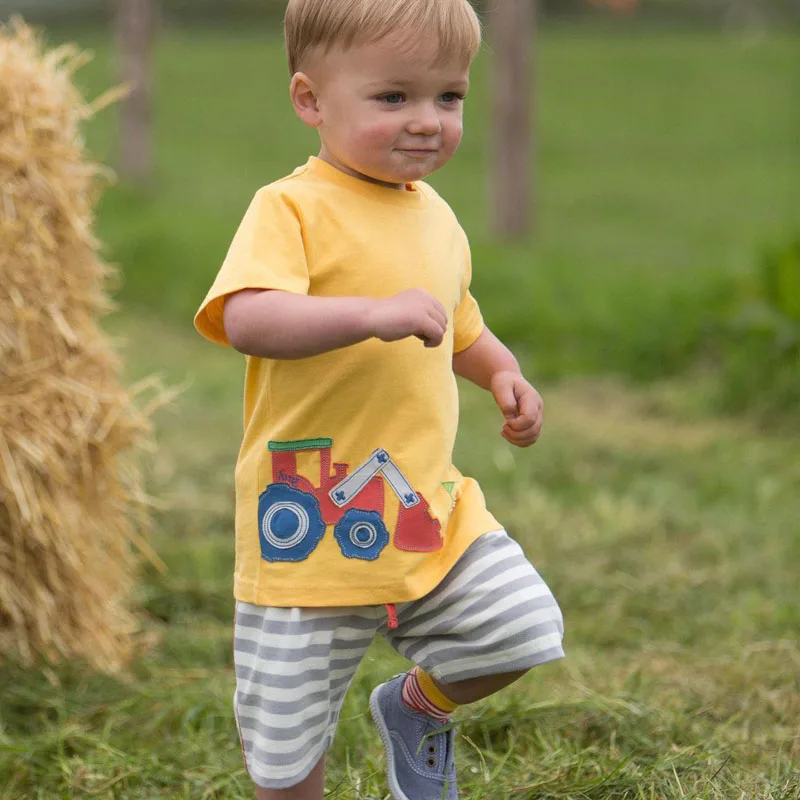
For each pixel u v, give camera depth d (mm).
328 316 4375
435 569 4797
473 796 5473
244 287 4523
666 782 5652
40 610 7027
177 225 22062
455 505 4961
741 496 10844
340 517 4711
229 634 8031
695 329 15531
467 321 5371
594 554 9539
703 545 9578
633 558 9391
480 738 6297
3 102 7016
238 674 4867
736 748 6109
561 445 12359
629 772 5766
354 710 6496
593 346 15773
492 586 4762
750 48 45125
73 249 7375
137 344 16984
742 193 28641
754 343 13875
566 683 7012
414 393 4766
